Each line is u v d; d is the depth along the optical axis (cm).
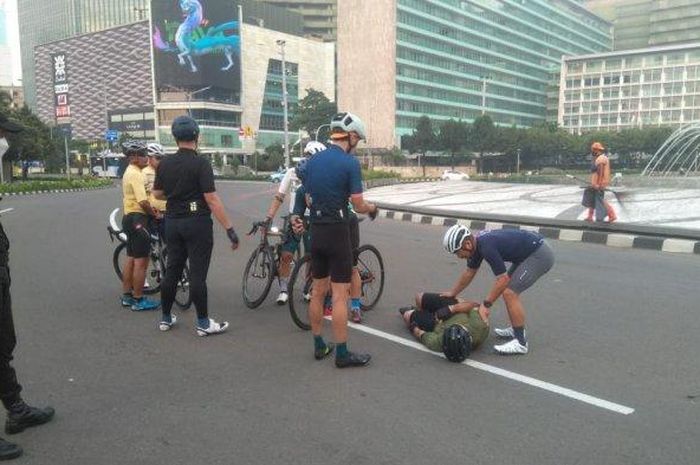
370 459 333
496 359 504
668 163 3472
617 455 338
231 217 1856
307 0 12381
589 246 1167
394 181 4522
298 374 469
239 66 9781
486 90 11869
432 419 385
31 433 370
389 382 451
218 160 9475
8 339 363
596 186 1325
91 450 348
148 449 348
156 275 749
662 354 511
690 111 10938
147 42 10119
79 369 482
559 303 691
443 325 533
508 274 518
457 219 1563
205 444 353
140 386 445
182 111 9406
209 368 484
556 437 359
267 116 10494
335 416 390
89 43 11162
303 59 11206
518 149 9050
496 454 338
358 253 638
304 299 632
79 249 1148
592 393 427
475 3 11394
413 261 990
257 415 393
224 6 9412
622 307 670
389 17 9588
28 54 14650
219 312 666
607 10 15962
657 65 11225
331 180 473
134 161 666
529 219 1445
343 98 10125
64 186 4275
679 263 957
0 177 3722
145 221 664
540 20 13200
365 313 658
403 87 9944
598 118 11981
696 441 354
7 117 376
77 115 11669
